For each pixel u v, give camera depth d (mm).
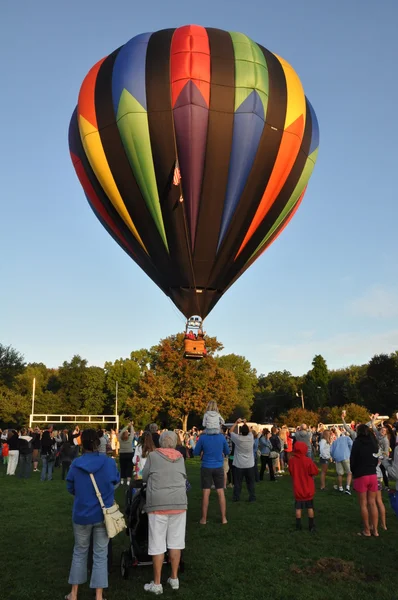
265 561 6395
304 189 17844
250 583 5582
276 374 111312
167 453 5672
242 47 16125
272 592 5312
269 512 9539
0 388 59781
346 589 5402
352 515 9227
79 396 76812
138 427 63969
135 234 16516
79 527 5023
